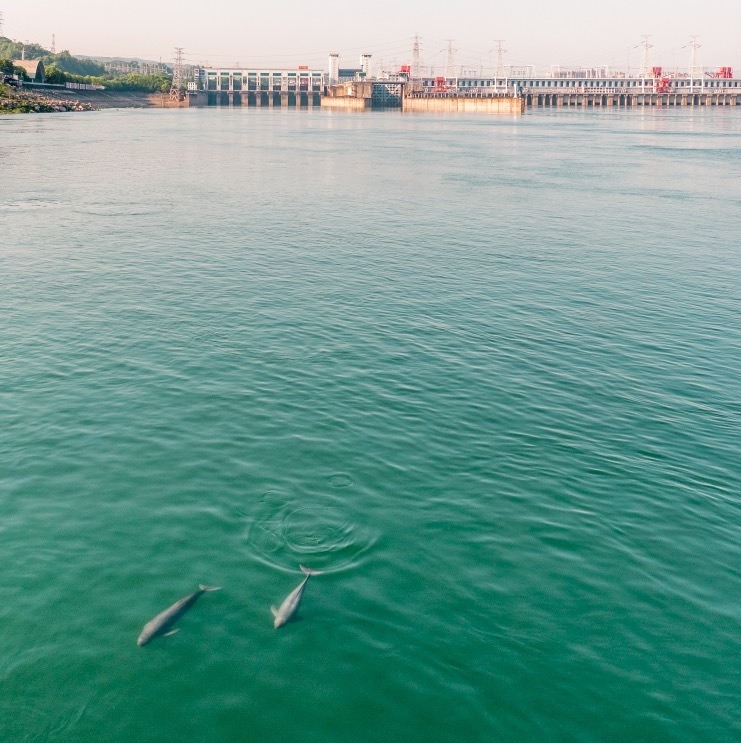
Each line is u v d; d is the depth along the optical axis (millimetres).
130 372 32719
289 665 17078
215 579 19703
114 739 15266
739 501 24000
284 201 81250
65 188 87500
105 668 16906
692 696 16500
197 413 28984
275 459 25750
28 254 53781
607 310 43844
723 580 20219
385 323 40312
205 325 39000
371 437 27531
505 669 17078
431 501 23500
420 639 17859
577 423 29250
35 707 15914
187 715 15828
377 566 20359
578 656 17484
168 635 17812
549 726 15727
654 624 18547
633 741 15422
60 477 24312
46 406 29250
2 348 35062
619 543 21672
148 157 127875
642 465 26141
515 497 23875
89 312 40688
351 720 15789
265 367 33719
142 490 23688
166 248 56688
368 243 60125
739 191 94000
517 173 112625
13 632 17812
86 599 18938
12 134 171875
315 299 44250
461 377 33375
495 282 49312
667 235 65875
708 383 33500
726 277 51469
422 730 15594
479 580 19906
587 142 183750
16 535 21312
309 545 21156
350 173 108875
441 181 101500
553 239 63531
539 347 37500
